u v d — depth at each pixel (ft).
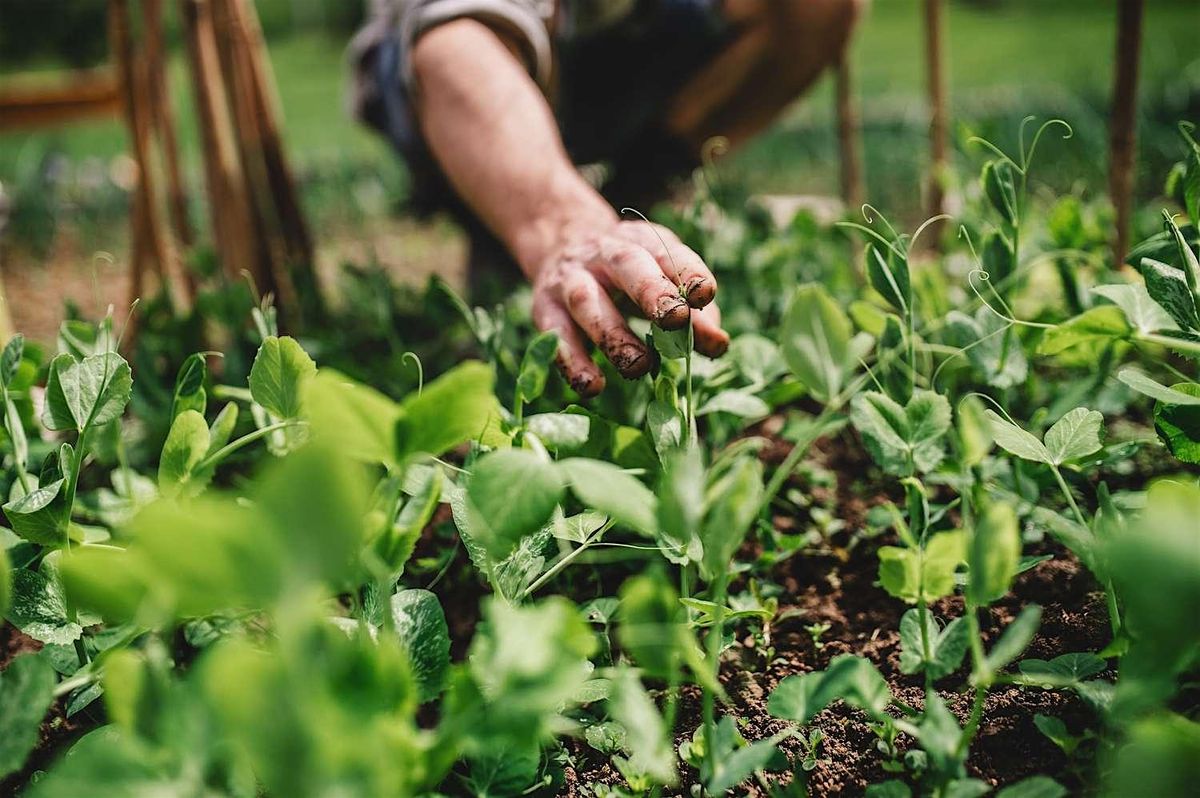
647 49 6.98
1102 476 3.55
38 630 2.27
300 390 2.22
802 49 7.38
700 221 5.16
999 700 2.52
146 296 6.32
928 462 2.43
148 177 6.11
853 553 3.43
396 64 5.89
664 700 2.76
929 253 6.69
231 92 5.44
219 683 1.33
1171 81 12.94
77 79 9.43
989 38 28.43
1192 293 2.40
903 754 2.41
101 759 1.48
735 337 4.46
